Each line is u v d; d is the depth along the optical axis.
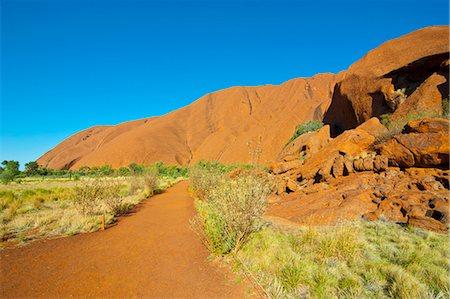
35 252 5.86
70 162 151.88
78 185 10.99
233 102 148.00
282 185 14.01
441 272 4.46
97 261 5.34
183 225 8.54
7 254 5.70
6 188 24.75
